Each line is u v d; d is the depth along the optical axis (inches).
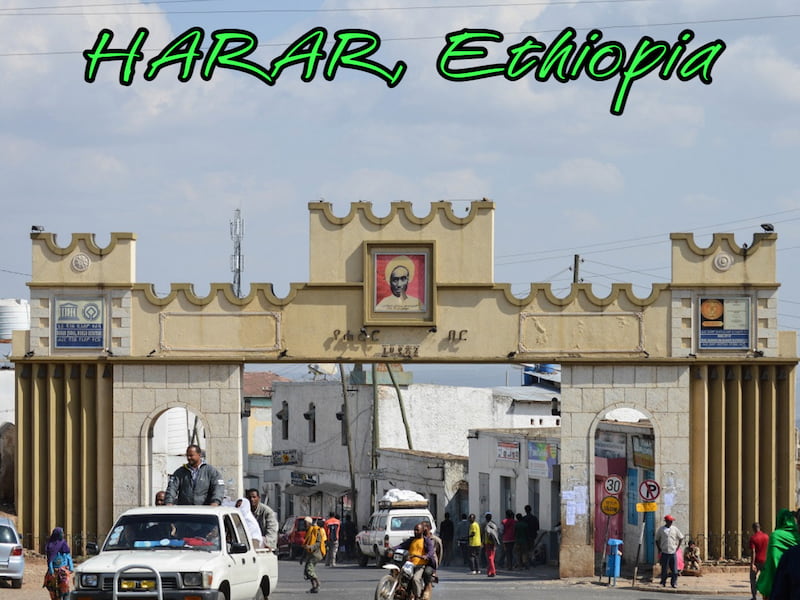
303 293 2305.6
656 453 2287.2
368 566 3073.3
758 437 2290.8
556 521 3009.4
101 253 2314.2
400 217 2301.9
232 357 2299.5
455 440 4429.1
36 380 2327.8
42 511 2327.8
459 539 3006.9
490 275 2295.8
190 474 1536.7
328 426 4569.4
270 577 1486.2
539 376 4697.3
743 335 2293.3
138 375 2311.8
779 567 757.3
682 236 2293.3
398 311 2295.8
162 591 1240.8
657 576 2235.5
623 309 2295.8
